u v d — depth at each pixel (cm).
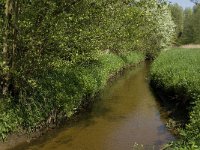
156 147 1512
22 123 1527
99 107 2219
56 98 1755
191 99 1823
